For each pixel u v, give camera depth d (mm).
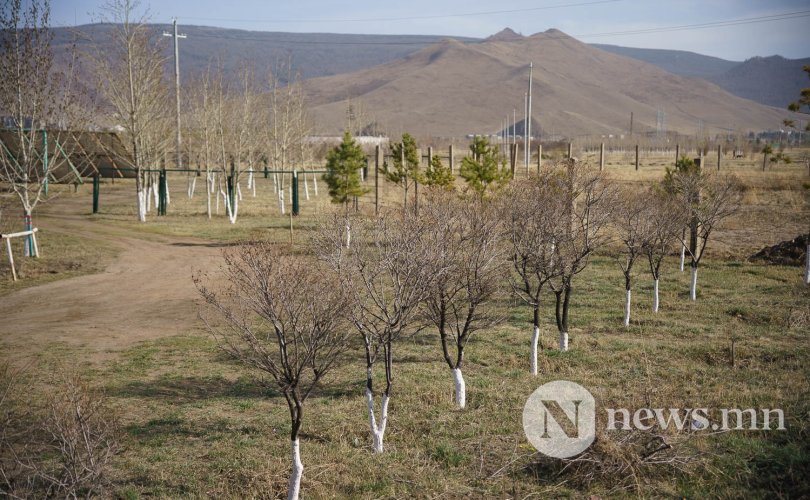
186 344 15781
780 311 17109
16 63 26188
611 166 72375
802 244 24594
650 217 17016
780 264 23891
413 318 12680
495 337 15859
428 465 9391
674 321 16656
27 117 27453
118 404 11742
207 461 9680
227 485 8938
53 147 36844
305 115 58156
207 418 11258
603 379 12562
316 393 12508
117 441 9625
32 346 15508
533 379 12789
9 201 30875
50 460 9328
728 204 20281
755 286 20328
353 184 32875
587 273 22844
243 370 13836
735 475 8539
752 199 40594
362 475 9164
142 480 9094
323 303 9070
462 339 11672
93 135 42969
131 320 18188
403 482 8930
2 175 28234
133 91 37531
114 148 46938
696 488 8352
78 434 9102
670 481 8617
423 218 11438
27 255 26062
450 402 11734
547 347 14984
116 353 15039
